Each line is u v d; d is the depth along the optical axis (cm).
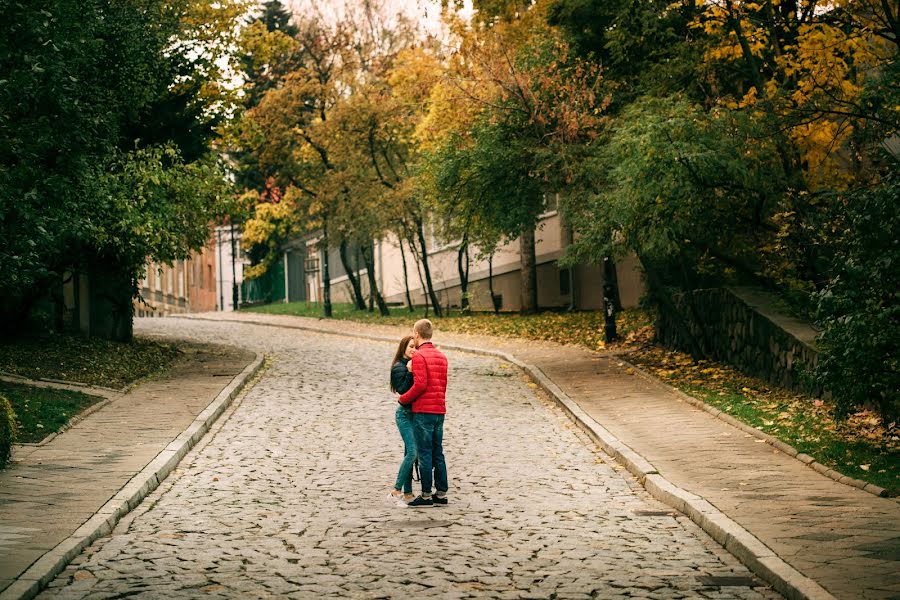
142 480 1091
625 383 1955
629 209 1836
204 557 819
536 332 3089
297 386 2092
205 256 7362
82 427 1451
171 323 4081
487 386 2078
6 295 2128
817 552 769
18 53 1440
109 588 723
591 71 2227
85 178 1697
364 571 775
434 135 3155
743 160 1744
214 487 1128
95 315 2489
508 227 2420
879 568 720
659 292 2234
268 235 5153
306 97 4247
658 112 1847
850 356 1158
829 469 1097
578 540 880
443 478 1048
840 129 1681
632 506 1028
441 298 4681
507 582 742
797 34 1850
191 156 2391
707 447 1285
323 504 1043
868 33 1598
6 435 1141
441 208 3120
